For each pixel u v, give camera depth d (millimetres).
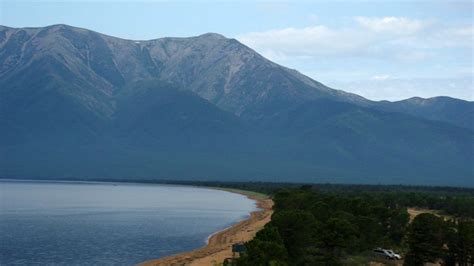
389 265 118750
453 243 115188
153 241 168500
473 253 112812
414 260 114562
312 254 119188
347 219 131875
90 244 162250
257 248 90562
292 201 178000
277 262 84938
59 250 151625
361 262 117688
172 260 132375
